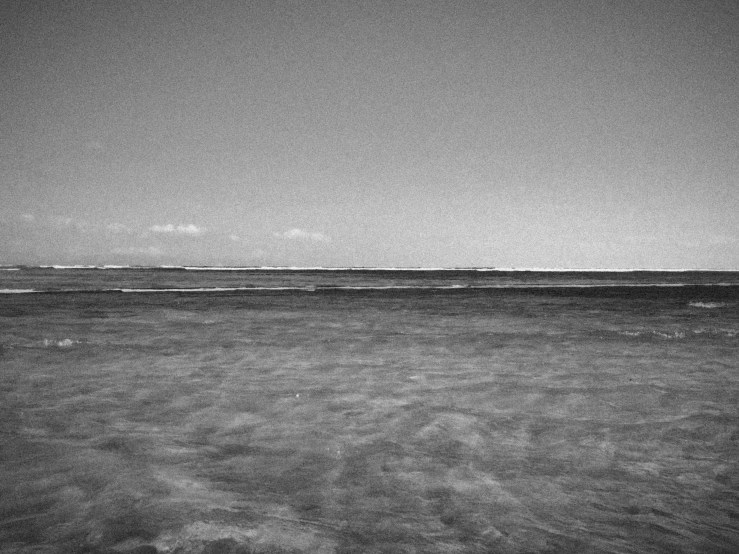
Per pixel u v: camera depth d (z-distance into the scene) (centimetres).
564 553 323
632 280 10738
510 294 4328
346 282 7512
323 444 539
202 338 1359
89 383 816
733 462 497
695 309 2577
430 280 9319
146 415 641
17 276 7756
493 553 321
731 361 1049
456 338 1405
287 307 2555
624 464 490
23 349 1124
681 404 713
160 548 312
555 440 560
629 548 331
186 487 415
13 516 356
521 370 956
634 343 1310
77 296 3173
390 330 1592
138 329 1535
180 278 8081
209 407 684
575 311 2434
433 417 645
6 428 573
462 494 416
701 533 354
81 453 494
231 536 330
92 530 335
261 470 462
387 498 405
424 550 323
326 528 350
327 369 959
